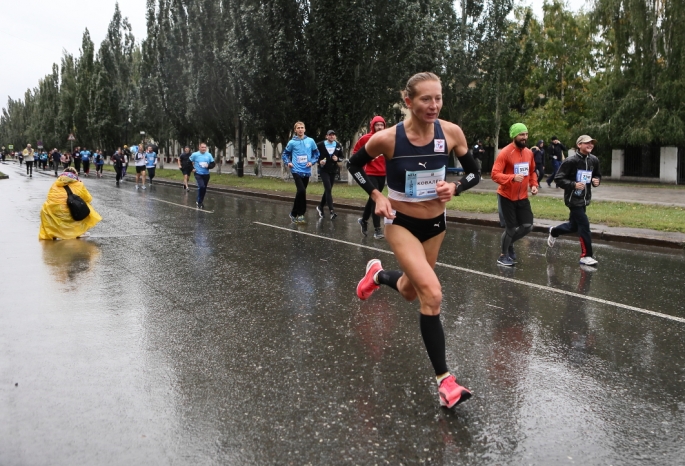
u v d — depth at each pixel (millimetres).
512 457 3145
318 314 5859
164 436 3367
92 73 64250
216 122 34656
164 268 8148
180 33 37906
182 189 25500
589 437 3371
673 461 3113
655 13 26172
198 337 5141
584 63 36812
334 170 14047
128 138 58500
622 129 27078
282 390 4004
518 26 35000
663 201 17453
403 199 3828
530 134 34469
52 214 10789
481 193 20891
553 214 13742
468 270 8109
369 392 3973
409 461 3094
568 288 7035
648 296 6656
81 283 7211
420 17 24594
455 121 33719
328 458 3121
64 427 3475
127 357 4645
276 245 10164
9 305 6164
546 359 4633
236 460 3107
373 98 24453
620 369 4434
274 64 25500
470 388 4059
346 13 23109
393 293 6750
